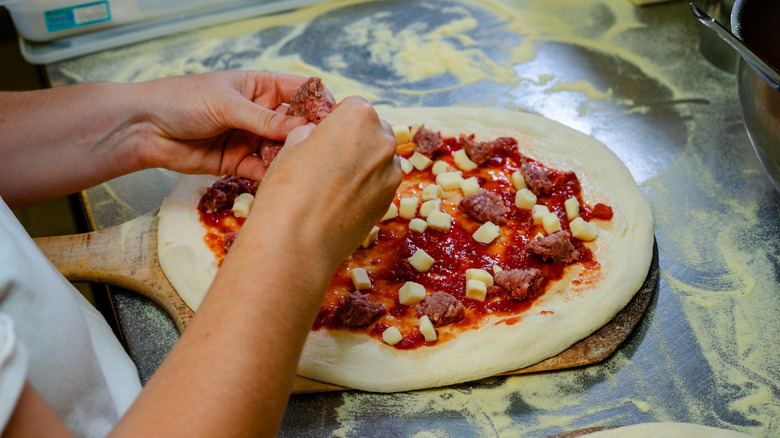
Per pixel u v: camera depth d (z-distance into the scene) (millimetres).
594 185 1979
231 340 946
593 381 1563
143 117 1747
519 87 2465
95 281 1852
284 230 1074
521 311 1659
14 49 2898
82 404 1051
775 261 1817
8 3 2539
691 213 1972
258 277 1014
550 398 1532
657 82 2449
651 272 1782
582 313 1640
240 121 1681
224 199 1917
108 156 1788
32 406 782
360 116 1254
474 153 2033
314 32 2781
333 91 2477
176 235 1885
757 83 1601
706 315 1693
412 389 1551
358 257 1822
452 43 2686
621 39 2654
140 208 2090
